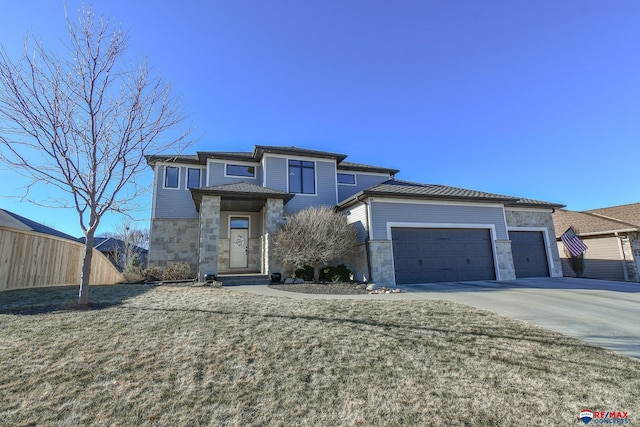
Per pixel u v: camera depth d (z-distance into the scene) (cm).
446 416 288
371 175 1925
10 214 1419
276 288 984
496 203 1404
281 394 321
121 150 654
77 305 601
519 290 973
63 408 286
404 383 345
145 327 481
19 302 635
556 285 1108
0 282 756
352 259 1318
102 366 360
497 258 1340
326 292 922
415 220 1254
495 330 522
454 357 411
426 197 1262
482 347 446
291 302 685
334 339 459
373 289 992
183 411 289
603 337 495
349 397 318
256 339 449
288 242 1135
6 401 291
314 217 1184
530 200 1570
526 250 1508
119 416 279
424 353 421
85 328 471
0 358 367
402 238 1224
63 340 423
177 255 1559
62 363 362
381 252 1170
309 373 363
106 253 2842
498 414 291
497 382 348
